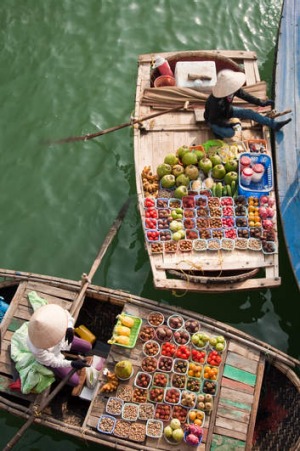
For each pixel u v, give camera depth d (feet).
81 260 32.42
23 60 39.27
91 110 37.19
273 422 25.35
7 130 36.70
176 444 23.26
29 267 32.24
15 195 34.47
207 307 30.99
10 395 25.16
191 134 31.58
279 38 34.27
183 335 25.48
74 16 40.96
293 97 32.48
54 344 22.84
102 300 27.40
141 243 32.65
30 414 23.82
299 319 30.27
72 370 24.12
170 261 27.66
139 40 40.01
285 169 30.09
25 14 41.04
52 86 38.24
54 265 32.30
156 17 40.81
